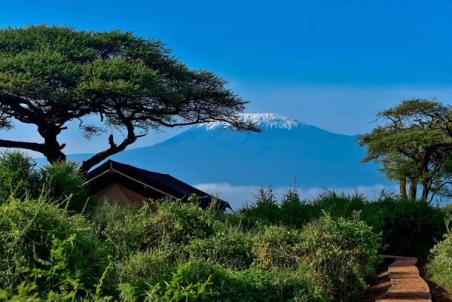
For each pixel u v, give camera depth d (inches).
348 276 340.5
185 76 1208.2
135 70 1056.8
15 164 450.3
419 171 1704.0
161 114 1138.0
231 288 260.4
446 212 646.5
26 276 214.5
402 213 618.5
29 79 968.3
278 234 356.5
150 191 823.7
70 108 1071.6
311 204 602.9
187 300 232.4
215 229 395.2
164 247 351.9
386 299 338.0
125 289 218.7
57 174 460.4
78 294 219.9
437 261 422.0
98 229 363.6
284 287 285.6
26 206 233.5
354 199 613.0
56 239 213.8
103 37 1178.6
